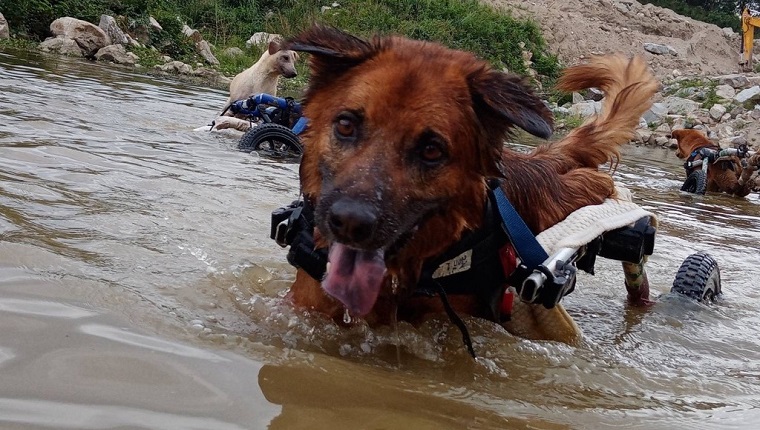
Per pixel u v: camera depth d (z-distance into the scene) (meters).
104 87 3.27
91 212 1.16
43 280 0.85
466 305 0.99
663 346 1.03
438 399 0.76
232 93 3.69
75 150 1.59
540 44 8.94
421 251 0.89
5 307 0.76
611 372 0.89
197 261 1.03
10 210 1.09
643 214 1.07
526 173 1.05
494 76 0.88
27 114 2.00
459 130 0.86
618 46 10.27
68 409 0.61
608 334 1.06
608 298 1.24
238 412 0.65
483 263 0.94
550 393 0.82
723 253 1.64
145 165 1.59
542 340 0.98
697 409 0.81
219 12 7.27
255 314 0.90
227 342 0.79
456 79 0.87
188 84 4.51
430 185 0.85
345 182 0.81
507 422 0.73
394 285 0.92
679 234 1.83
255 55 6.79
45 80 3.07
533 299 0.89
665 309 1.19
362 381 0.76
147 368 0.70
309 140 0.91
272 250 1.16
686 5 14.57
